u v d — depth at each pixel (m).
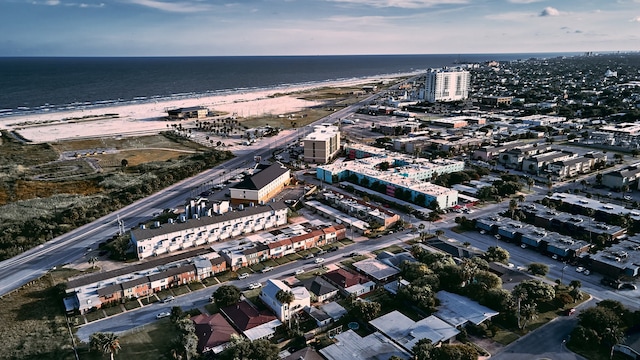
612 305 113.62
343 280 132.50
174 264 141.00
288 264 149.38
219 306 123.00
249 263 148.38
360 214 186.12
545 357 101.50
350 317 117.25
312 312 118.12
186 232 158.38
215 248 156.00
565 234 168.75
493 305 117.88
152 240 152.00
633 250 146.62
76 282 129.38
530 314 111.62
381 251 158.00
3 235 164.00
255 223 173.38
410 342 104.62
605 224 169.75
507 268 139.62
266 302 122.12
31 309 121.81
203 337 105.69
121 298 126.06
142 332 111.81
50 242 164.38
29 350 103.75
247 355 95.62
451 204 197.50
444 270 132.88
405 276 135.38
